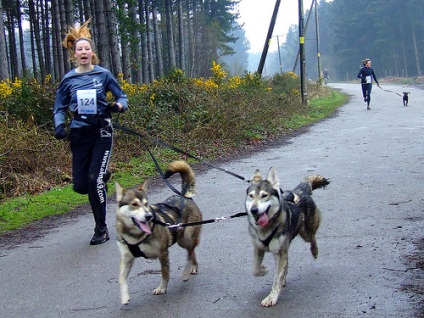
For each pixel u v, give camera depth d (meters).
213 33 51.12
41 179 10.55
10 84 15.86
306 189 5.48
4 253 6.48
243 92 18.67
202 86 17.66
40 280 5.41
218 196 8.70
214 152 13.46
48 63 38.19
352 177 9.29
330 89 40.03
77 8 41.16
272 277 5.09
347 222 6.63
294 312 4.25
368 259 5.30
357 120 19.28
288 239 4.70
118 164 11.80
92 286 5.14
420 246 5.54
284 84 27.09
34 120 12.09
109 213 8.21
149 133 13.56
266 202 4.49
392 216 6.72
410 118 18.44
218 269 5.39
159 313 4.42
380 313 4.09
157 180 10.73
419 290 4.45
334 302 4.38
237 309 4.40
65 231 7.35
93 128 6.43
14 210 8.70
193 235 5.24
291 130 17.69
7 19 44.06
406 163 10.19
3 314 4.61
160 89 15.60
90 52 6.50
